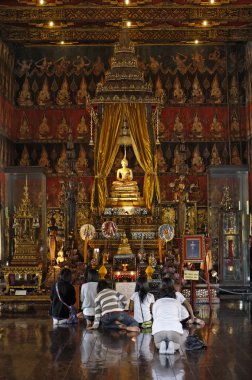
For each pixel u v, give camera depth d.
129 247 22.44
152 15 24.39
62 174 26.75
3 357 11.11
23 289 20.61
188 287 19.88
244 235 23.64
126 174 25.06
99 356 11.13
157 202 24.23
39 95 27.14
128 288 18.11
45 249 23.44
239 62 27.05
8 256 22.84
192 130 27.08
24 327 14.73
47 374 9.75
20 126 26.97
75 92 27.16
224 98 27.09
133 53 24.45
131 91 23.83
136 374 9.72
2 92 24.81
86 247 20.97
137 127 23.88
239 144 26.89
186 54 27.14
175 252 23.41
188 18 24.38
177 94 27.14
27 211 21.34
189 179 26.80
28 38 26.00
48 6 24.09
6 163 25.39
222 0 23.86
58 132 27.03
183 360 10.77
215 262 23.95
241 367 10.20
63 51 27.17
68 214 23.62
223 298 21.62
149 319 14.48
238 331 13.95
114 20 24.41
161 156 26.97
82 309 16.66
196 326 14.73
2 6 23.89
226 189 24.58
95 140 24.25
